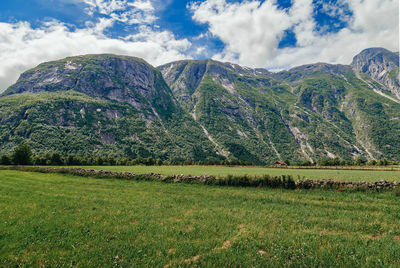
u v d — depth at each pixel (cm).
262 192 2569
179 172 6056
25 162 9831
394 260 945
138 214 1678
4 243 1177
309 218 1536
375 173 5728
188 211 1762
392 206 1789
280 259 967
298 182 2722
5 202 2081
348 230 1319
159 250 1077
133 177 3819
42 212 1736
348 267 905
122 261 971
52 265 955
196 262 963
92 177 4150
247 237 1215
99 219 1563
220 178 3167
